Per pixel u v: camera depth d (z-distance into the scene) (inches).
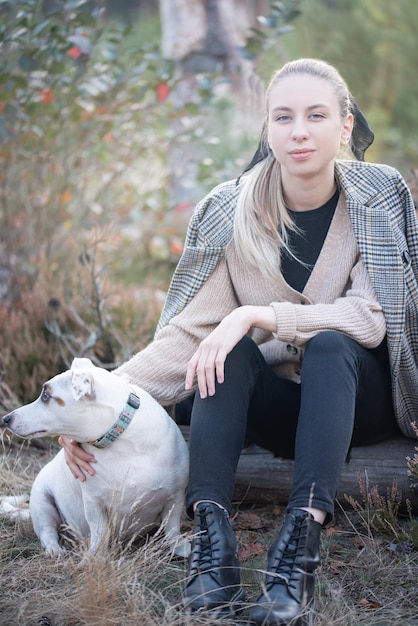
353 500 107.9
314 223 105.4
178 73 247.8
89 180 208.5
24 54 172.2
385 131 345.1
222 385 93.3
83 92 185.0
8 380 157.1
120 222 218.1
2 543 106.2
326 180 102.9
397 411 104.7
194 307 107.0
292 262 106.0
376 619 86.5
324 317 96.2
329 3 415.5
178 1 246.7
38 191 194.4
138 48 186.4
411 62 353.7
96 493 96.4
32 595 90.7
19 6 170.4
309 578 83.1
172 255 229.0
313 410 88.8
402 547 101.4
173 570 95.9
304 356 93.7
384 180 104.5
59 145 192.1
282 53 230.1
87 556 90.6
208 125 232.1
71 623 85.8
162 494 97.9
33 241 194.7
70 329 169.6
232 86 247.0
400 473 108.8
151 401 99.5
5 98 173.5
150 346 106.0
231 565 85.6
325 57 360.2
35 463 136.1
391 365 100.6
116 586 86.0
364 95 361.1
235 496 118.0
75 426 93.2
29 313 171.6
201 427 91.7
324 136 98.3
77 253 197.9
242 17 250.7
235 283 107.4
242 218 104.2
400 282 99.8
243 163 224.2
